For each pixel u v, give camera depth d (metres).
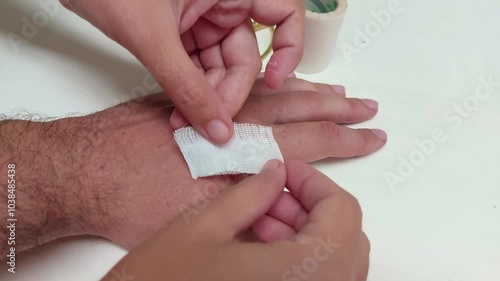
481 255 0.27
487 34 0.36
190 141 0.27
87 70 0.34
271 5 0.29
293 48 0.30
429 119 0.32
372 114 0.33
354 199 0.22
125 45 0.26
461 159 0.30
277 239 0.22
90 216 0.27
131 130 0.29
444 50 0.36
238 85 0.29
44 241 0.27
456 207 0.28
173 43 0.24
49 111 0.32
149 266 0.19
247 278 0.19
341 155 0.31
